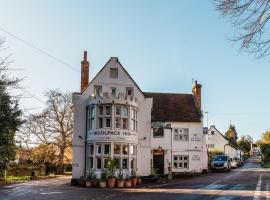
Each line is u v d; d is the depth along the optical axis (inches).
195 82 2171.5
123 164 1369.3
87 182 1259.8
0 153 1512.1
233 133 6043.3
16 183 1526.8
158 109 2009.1
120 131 1368.1
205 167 2036.2
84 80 1578.5
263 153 3796.8
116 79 1503.4
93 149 1368.1
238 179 1472.7
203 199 812.6
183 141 1931.6
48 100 2309.3
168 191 1026.7
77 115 1439.5
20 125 1106.7
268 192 956.0
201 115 1979.6
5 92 1021.2
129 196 901.2
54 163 2361.0
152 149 1838.1
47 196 936.9
